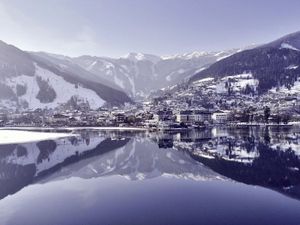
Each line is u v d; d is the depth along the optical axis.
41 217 48.47
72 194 61.81
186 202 55.28
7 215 49.56
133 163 99.50
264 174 79.56
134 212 50.25
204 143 155.75
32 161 107.00
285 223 45.22
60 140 179.00
